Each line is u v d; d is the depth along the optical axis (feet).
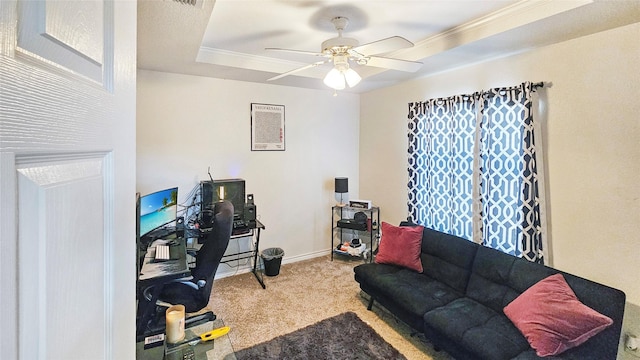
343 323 8.66
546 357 5.59
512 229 8.61
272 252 12.52
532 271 7.11
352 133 14.87
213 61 9.58
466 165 9.86
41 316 1.26
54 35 1.30
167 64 9.59
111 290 1.88
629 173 6.61
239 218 11.35
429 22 7.66
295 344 7.73
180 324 5.60
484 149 9.16
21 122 1.13
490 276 7.84
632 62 6.49
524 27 6.81
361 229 13.14
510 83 8.80
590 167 7.21
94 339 1.68
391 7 6.87
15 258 1.12
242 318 8.93
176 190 10.13
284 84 12.65
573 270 7.59
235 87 11.83
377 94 13.79
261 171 12.62
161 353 5.33
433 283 8.77
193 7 5.75
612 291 5.88
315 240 14.25
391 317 8.98
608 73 6.84
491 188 9.07
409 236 9.78
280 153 13.03
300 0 6.50
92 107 1.61
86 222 1.59
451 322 6.81
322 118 14.01
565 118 7.61
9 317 1.10
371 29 8.08
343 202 14.78
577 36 7.25
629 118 6.56
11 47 1.08
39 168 1.23
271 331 8.30
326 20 7.49
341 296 10.32
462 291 8.38
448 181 10.46
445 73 10.67
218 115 11.55
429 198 11.18
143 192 10.37
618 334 5.55
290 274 12.20
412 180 11.81
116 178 1.92
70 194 1.43
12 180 1.09
